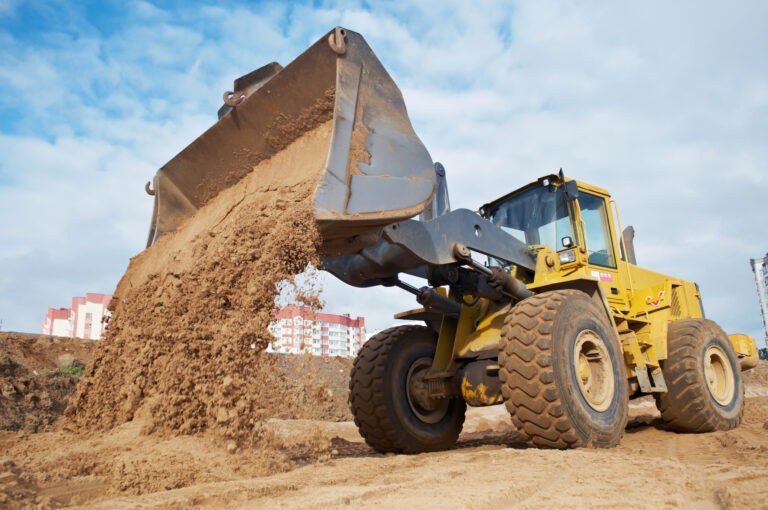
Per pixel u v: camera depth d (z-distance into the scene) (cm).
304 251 306
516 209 534
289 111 392
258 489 229
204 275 347
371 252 425
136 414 331
